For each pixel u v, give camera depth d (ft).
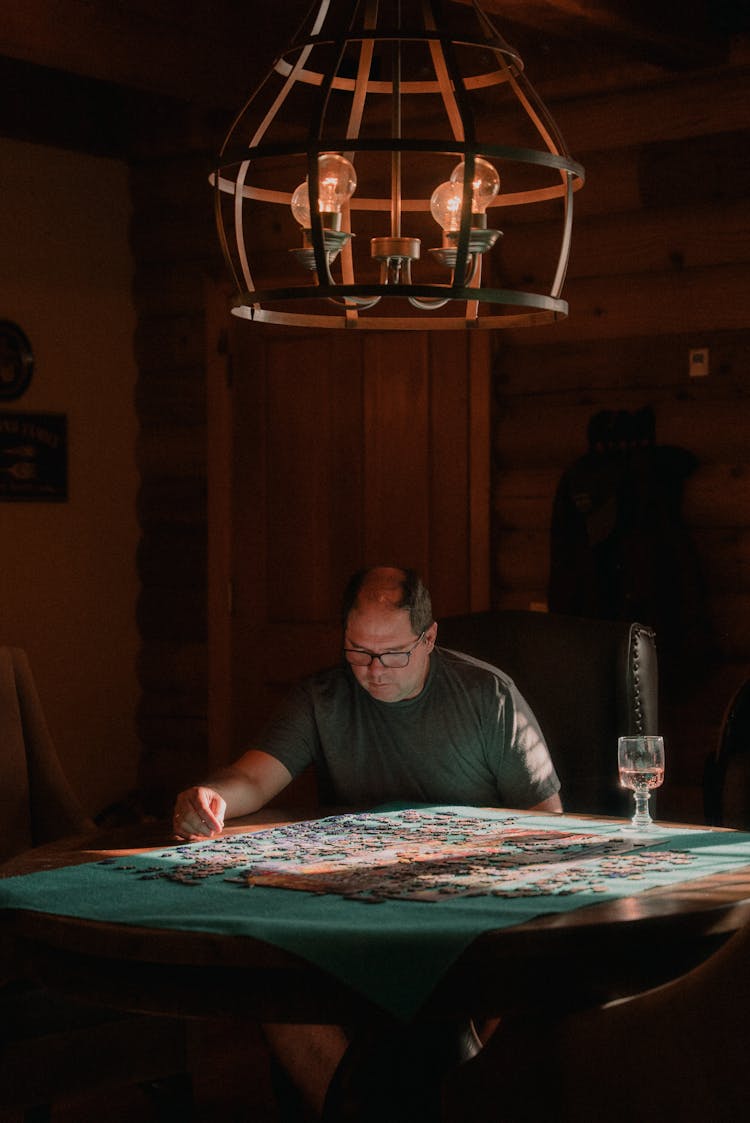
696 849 8.25
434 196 8.20
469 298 7.32
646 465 15.80
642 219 16.28
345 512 18.54
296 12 16.24
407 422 17.99
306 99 17.04
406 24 15.64
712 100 15.66
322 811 9.79
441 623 11.99
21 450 19.30
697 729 15.84
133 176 20.59
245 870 7.92
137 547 20.74
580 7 12.85
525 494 17.17
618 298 16.47
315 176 7.15
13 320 19.24
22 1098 8.98
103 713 20.30
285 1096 9.05
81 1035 9.24
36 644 19.52
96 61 14.46
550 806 10.00
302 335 18.84
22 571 19.35
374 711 10.11
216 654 19.69
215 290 19.66
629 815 11.27
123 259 20.59
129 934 6.79
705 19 14.70
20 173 19.30
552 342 16.97
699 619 15.61
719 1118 6.45
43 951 7.28
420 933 6.53
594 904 6.93
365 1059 7.33
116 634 20.48
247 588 19.43
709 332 15.92
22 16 13.75
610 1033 6.66
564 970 6.67
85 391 20.10
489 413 17.37
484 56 16.35
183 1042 9.75
